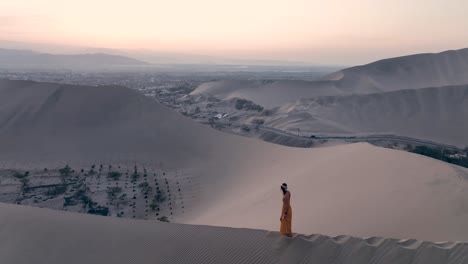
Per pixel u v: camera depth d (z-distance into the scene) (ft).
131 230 40.16
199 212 89.40
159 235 38.63
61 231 40.16
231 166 127.75
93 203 103.24
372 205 48.32
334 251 31.63
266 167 115.65
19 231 40.29
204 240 36.68
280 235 35.47
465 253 29.55
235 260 32.91
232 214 68.64
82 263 34.50
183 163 137.39
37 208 47.65
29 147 146.20
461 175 54.70
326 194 62.28
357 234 39.70
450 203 43.19
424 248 30.55
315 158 107.04
